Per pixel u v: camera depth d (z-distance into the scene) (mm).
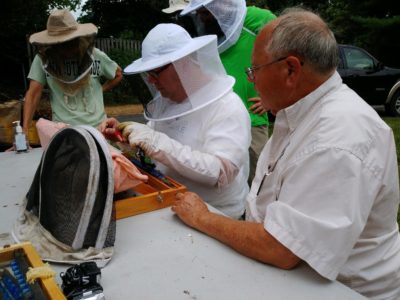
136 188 1687
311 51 1123
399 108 8750
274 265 1142
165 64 1601
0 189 1840
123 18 17812
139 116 10938
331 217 1029
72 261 1164
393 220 1229
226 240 1248
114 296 1020
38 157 2398
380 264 1211
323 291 1032
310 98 1183
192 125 1810
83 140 1213
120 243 1294
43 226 1279
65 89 2809
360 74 8328
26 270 1047
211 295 1021
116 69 3299
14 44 11328
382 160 1093
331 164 1038
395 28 13172
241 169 1926
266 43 1194
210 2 2416
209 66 1716
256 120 2734
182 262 1175
